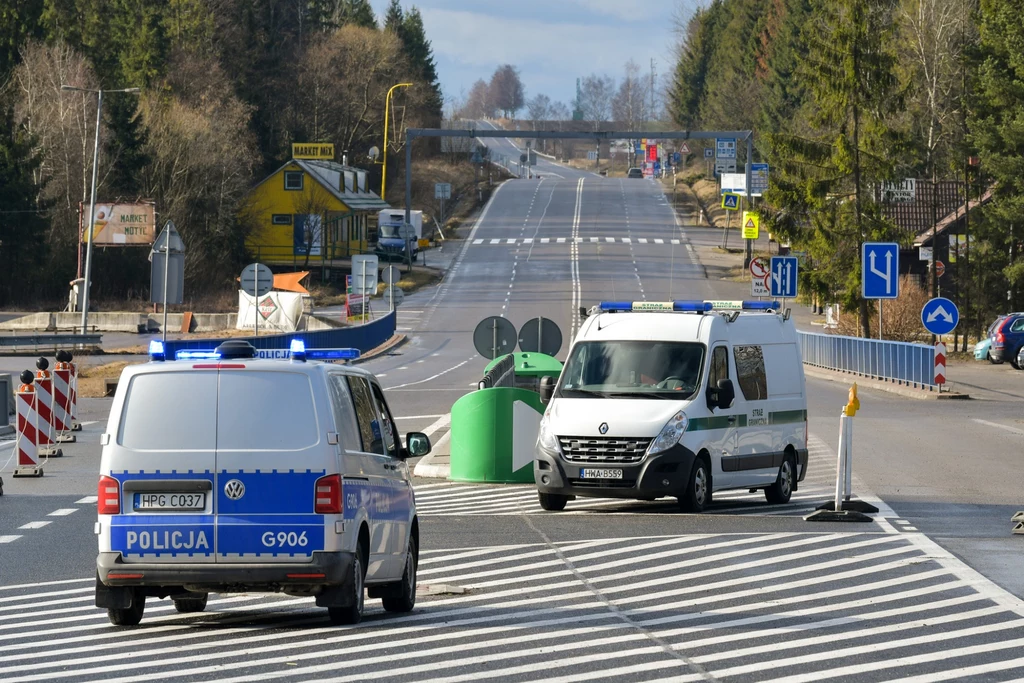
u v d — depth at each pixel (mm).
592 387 66062
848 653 33625
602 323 68812
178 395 36719
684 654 33562
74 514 64125
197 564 36156
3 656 34281
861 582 44406
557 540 54656
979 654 33500
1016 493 70688
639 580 45250
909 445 96062
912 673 31391
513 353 110812
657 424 62562
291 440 36375
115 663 33188
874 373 164375
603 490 62375
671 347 66438
